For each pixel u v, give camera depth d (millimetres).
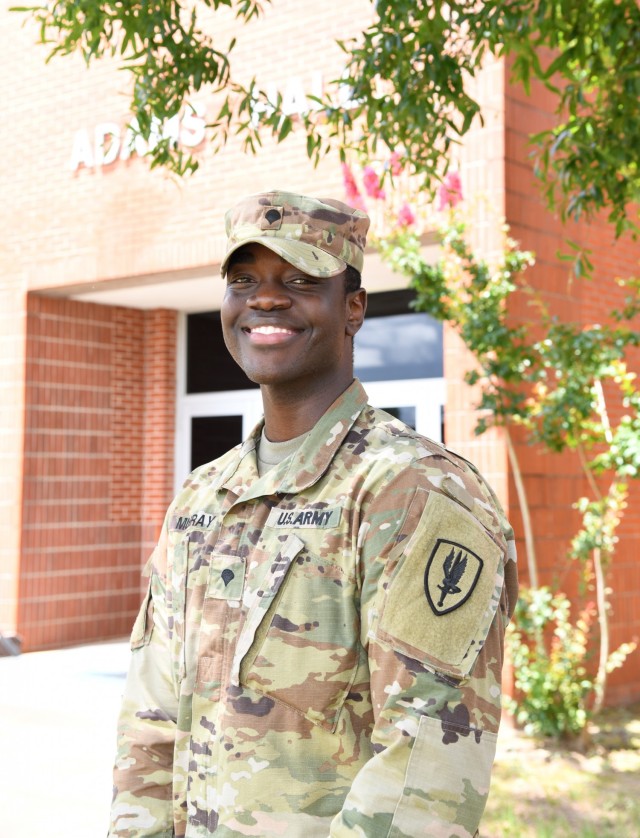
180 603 1769
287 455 1769
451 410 6469
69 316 9297
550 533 6453
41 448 9023
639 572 7227
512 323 6199
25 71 9031
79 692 7398
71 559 9188
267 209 1727
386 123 4352
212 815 1598
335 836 1417
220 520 1751
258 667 1566
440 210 6418
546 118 6621
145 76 4180
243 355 1773
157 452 9742
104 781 5258
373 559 1520
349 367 1820
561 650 6105
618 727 6332
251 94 4297
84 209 8594
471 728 1442
